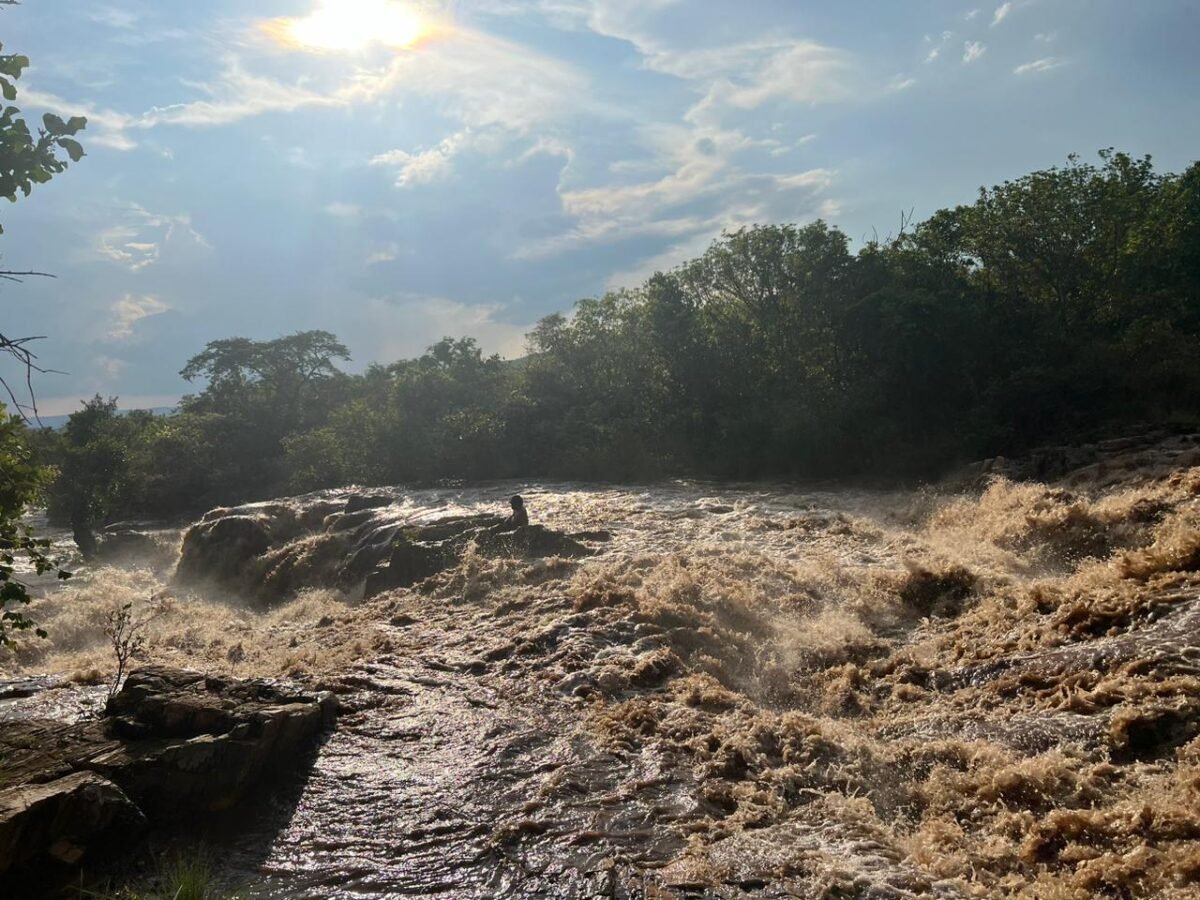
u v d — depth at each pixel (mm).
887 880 6207
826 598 13508
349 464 34375
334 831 7281
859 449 26750
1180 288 31172
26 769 7445
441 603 14758
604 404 31250
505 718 9414
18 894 6477
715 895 6113
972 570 13219
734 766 8141
